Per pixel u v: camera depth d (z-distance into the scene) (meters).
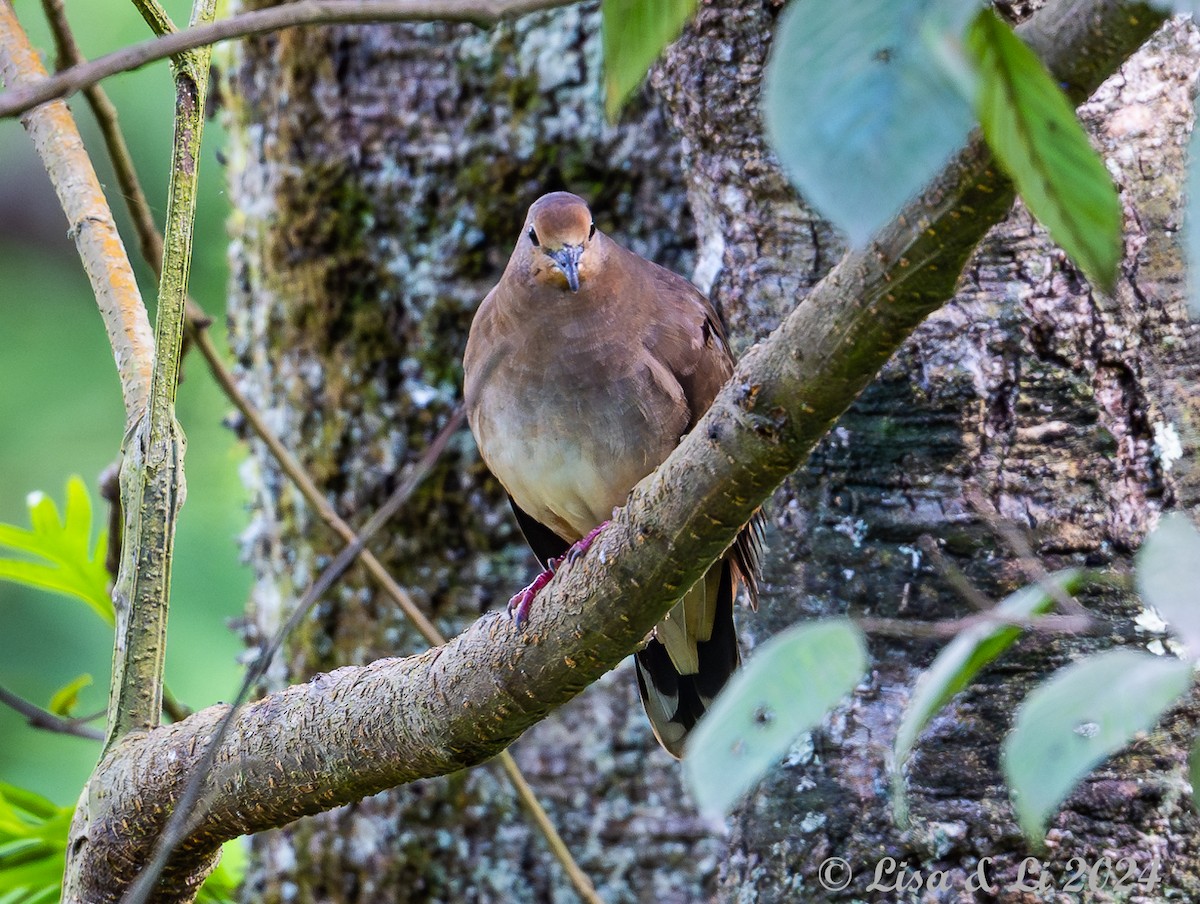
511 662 5.20
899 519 6.33
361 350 8.73
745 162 6.79
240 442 9.65
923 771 6.12
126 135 13.33
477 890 8.28
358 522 8.70
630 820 8.18
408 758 5.43
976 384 6.19
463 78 8.49
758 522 6.69
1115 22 3.07
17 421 13.83
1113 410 6.17
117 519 7.86
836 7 2.33
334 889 8.55
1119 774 5.92
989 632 3.36
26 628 12.80
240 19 3.04
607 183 8.42
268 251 9.10
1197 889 5.89
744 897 6.57
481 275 8.54
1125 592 6.00
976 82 2.33
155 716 5.81
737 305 6.98
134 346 6.02
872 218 2.28
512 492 7.75
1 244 14.62
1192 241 2.33
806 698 2.88
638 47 2.95
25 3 12.56
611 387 7.30
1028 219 6.16
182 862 5.73
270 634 9.11
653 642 7.30
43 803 7.96
